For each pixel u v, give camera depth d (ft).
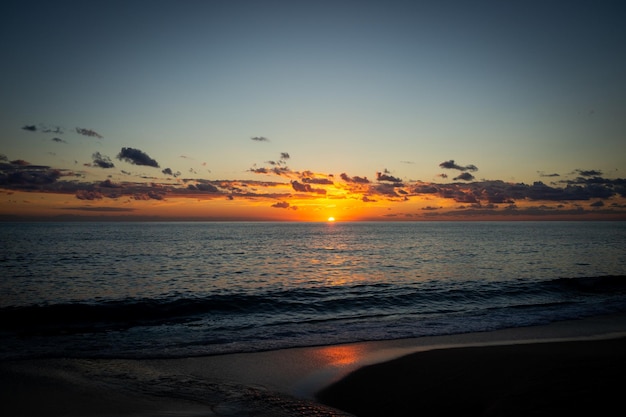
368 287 84.17
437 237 331.77
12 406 26.66
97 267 114.93
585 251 176.04
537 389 27.99
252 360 38.27
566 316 58.03
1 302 67.87
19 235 314.76
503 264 126.72
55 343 43.65
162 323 54.08
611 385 28.14
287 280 95.81
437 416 26.03
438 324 53.36
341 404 28.37
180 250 181.78
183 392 30.12
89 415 25.61
